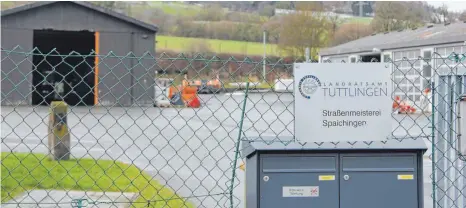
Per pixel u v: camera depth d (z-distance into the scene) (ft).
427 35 123.13
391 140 17.40
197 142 55.16
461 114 19.69
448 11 183.11
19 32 119.14
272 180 17.16
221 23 239.50
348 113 16.94
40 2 119.96
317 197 17.22
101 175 32.96
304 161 17.22
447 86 20.06
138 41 125.49
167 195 30.71
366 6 226.38
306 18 233.76
